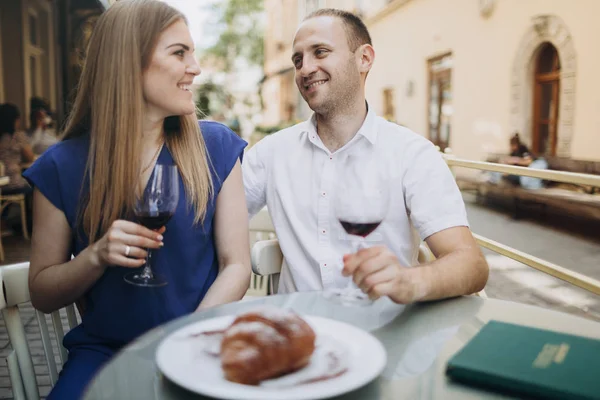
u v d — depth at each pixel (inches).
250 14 1298.0
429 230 70.4
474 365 36.2
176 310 59.9
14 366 55.8
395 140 75.7
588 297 168.9
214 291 61.4
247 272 65.2
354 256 48.0
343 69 75.4
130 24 57.2
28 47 349.1
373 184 75.6
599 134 307.7
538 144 380.5
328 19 76.1
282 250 79.3
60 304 56.8
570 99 330.0
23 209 261.7
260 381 33.8
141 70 58.0
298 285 77.3
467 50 444.1
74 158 59.3
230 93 1301.7
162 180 53.0
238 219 66.7
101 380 36.9
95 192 57.8
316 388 33.3
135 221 59.4
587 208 255.1
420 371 38.1
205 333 42.0
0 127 267.1
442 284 51.4
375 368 36.0
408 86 558.3
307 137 78.2
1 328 135.7
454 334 44.3
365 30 78.3
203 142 65.3
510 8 382.3
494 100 409.1
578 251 223.8
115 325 58.6
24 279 56.8
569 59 328.8
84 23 383.6
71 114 62.3
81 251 58.2
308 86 76.6
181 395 35.0
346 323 45.1
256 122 1318.9
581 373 34.8
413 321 47.2
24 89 343.3
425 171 73.4
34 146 301.6
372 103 666.2
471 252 58.9
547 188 306.3
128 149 57.7
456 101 462.9
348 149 76.2
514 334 41.3
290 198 78.5
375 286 47.1
